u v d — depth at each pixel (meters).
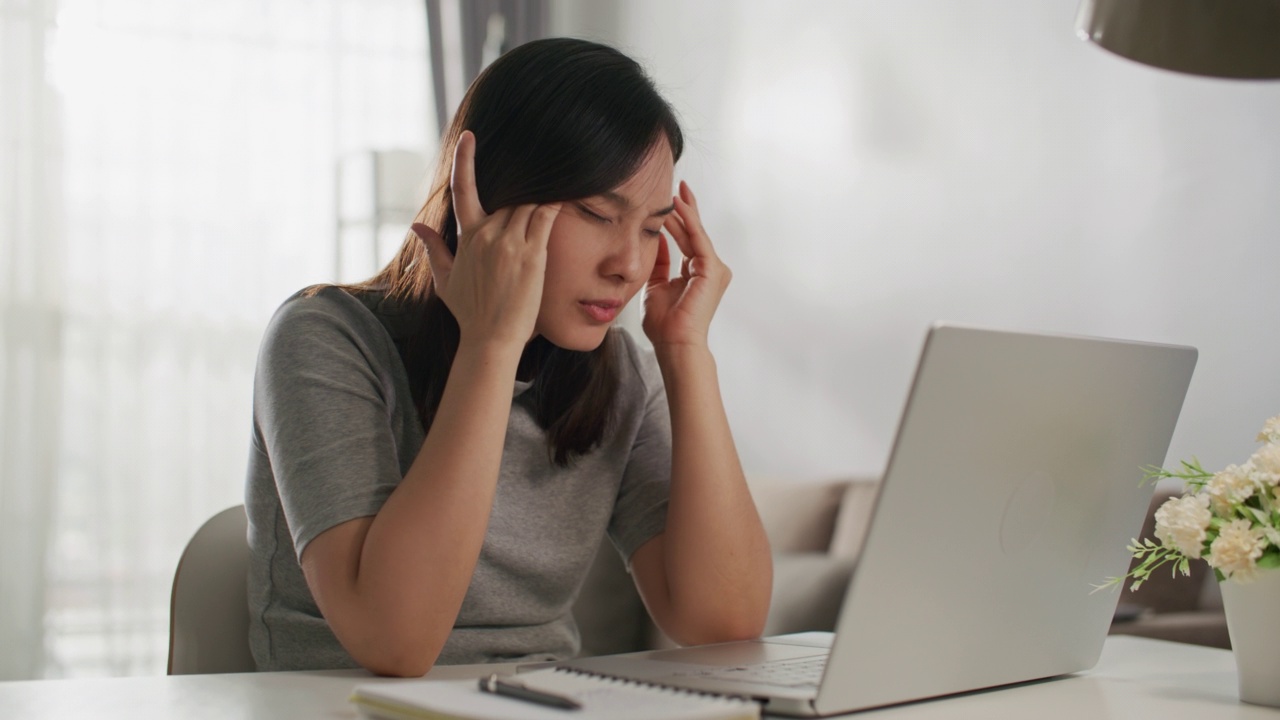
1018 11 3.09
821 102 3.79
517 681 0.74
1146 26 1.18
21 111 3.96
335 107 4.41
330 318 1.13
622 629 1.65
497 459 0.98
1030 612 0.86
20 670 3.88
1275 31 1.13
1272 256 2.43
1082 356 0.80
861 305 3.60
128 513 4.05
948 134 3.30
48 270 3.97
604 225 1.10
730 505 1.20
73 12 4.05
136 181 4.13
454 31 4.58
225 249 4.23
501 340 1.00
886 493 0.70
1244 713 0.82
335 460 1.01
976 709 0.80
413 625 0.93
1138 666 1.04
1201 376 2.58
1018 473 0.79
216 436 4.19
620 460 1.33
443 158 1.20
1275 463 0.86
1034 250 3.02
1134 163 2.76
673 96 4.51
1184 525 0.87
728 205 4.22
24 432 3.92
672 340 1.24
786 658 0.93
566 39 1.14
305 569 0.99
